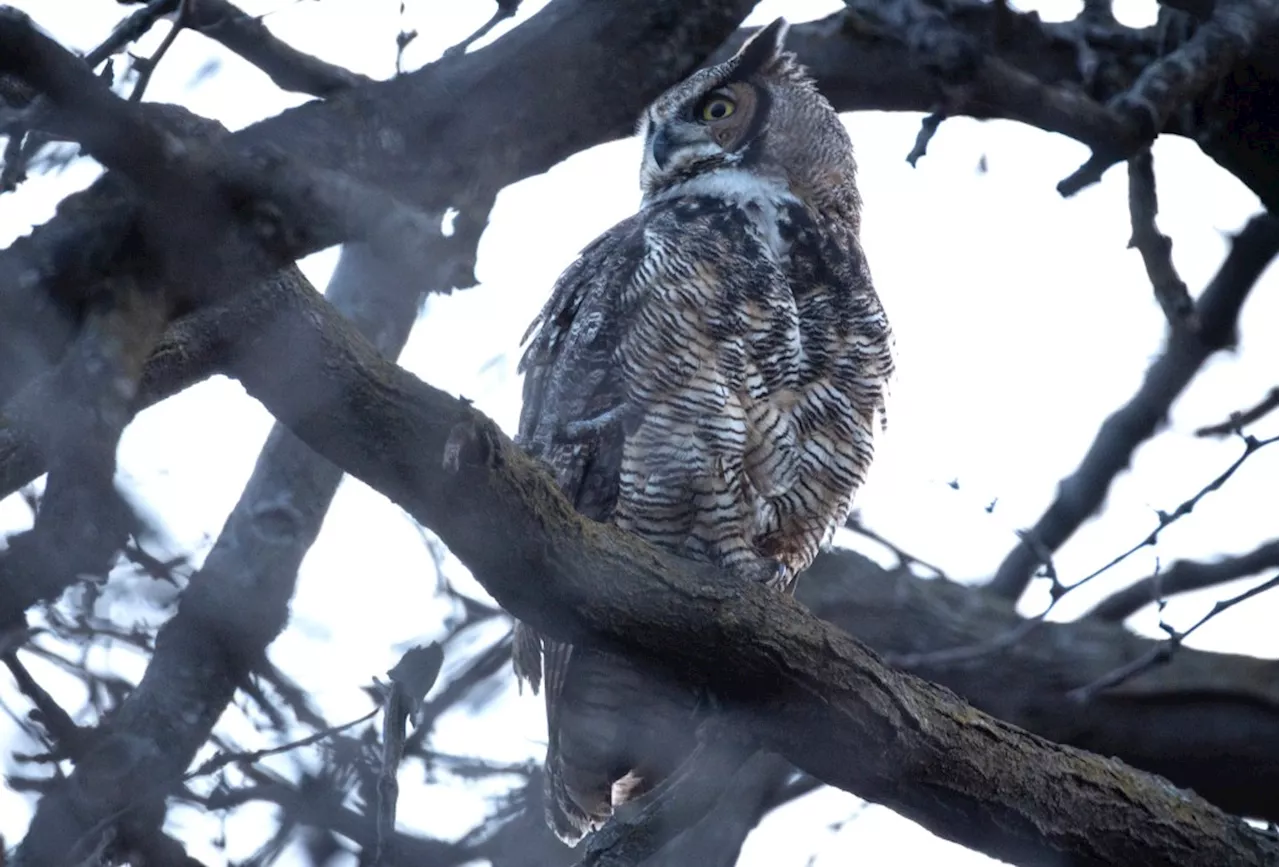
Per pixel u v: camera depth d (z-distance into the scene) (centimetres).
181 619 984
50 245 639
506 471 735
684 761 1025
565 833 1099
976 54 898
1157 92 955
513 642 1161
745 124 1224
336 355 696
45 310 650
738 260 1051
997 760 877
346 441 718
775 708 850
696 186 1194
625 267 1065
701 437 1038
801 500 1079
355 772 988
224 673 976
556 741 1078
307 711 1002
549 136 947
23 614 721
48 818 862
